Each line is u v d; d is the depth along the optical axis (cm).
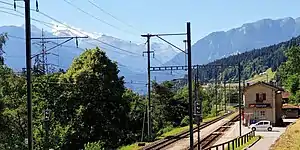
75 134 5950
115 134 6269
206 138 6041
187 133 6750
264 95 8925
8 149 4466
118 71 6862
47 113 5369
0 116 4400
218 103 16262
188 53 3541
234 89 17638
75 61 6788
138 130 7038
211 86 17000
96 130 6188
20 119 4884
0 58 4591
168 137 6062
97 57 6650
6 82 4991
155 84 9981
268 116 8888
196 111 4022
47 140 5334
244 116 8812
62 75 6400
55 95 6047
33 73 6831
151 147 4684
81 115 6081
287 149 4338
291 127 6544
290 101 12462
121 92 6762
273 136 6656
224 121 9906
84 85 6278
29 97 2394
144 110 6962
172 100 9975
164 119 9594
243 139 5416
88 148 4978
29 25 2383
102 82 6406
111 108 6481
